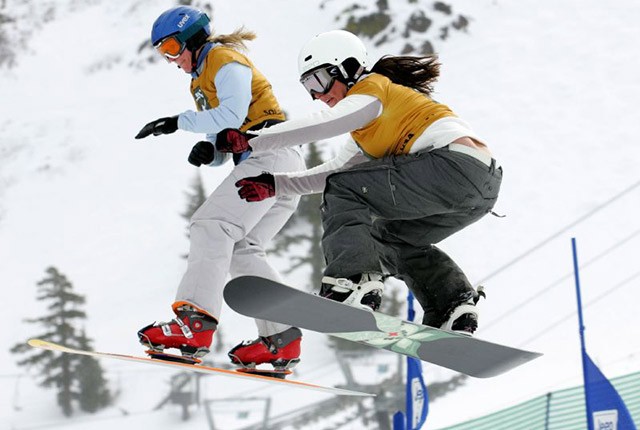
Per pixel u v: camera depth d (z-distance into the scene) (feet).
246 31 43.04
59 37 361.30
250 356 43.65
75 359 189.26
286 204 44.45
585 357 56.90
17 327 229.66
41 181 296.71
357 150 39.52
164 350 42.75
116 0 374.84
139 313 227.20
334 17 328.49
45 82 344.28
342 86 38.42
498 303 197.98
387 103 36.81
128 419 171.53
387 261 39.96
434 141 36.22
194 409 168.35
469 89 297.74
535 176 255.29
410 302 59.47
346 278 35.86
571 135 273.33
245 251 43.37
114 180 292.40
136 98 331.77
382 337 38.52
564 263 211.41
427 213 36.68
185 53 42.14
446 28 320.29
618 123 276.62
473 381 160.66
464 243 224.12
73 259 259.39
